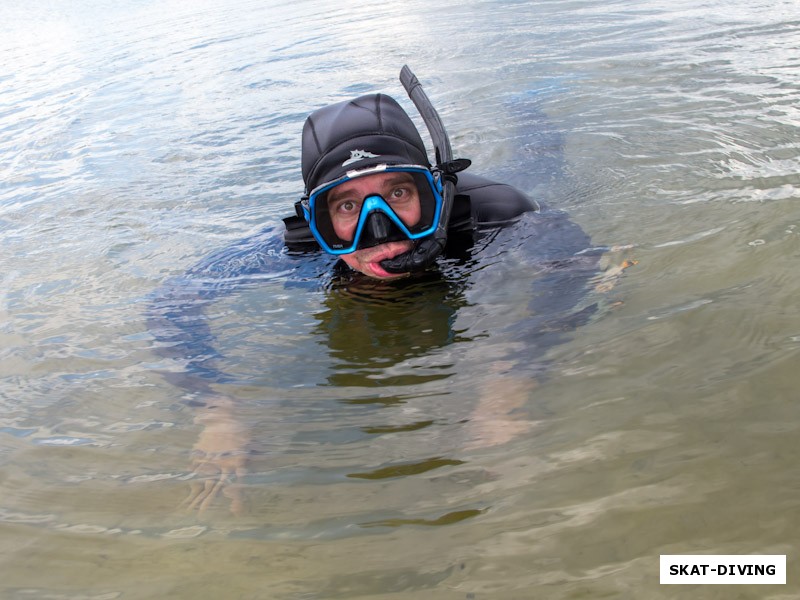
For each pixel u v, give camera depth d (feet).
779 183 8.38
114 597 3.81
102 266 9.12
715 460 4.17
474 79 17.38
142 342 6.85
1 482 4.91
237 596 3.70
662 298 6.18
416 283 7.24
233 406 5.51
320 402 5.43
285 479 4.60
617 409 4.79
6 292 8.54
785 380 4.80
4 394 6.15
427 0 33.17
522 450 4.54
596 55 17.95
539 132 12.46
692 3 23.79
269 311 7.09
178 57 26.05
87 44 31.83
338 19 30.68
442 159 7.73
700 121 11.50
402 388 5.46
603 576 3.49
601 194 9.16
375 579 3.68
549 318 6.16
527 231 7.90
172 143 15.12
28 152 15.76
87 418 5.63
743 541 3.59
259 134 15.12
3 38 36.47
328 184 6.79
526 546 3.75
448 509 4.11
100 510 4.52
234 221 10.38
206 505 4.43
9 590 3.93
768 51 15.67
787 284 6.05
